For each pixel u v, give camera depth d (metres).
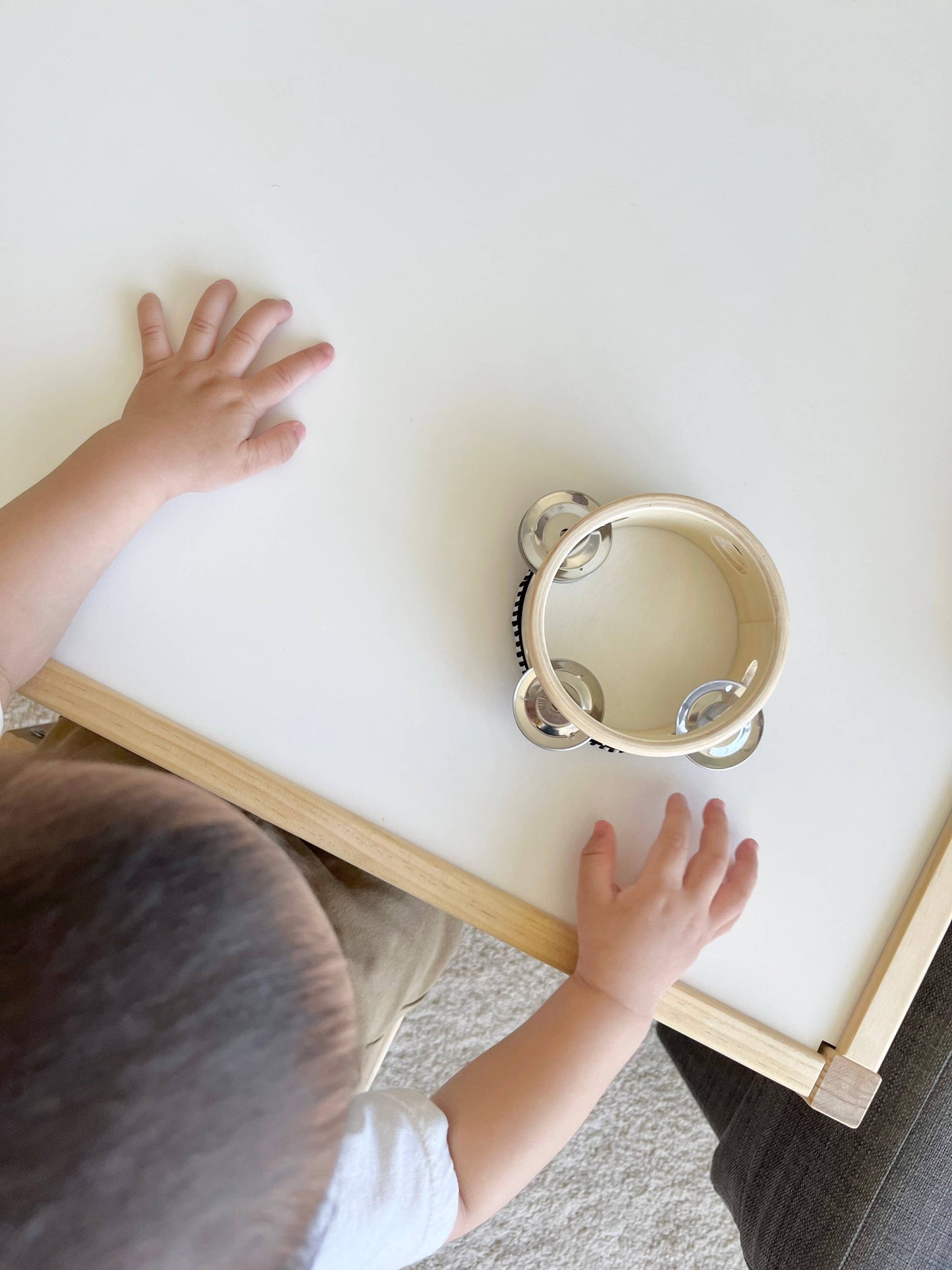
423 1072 1.14
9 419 0.60
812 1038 0.59
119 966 0.29
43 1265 0.27
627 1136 1.16
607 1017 0.58
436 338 0.59
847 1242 0.68
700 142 0.58
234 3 0.59
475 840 0.59
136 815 0.32
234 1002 0.30
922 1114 0.68
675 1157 1.16
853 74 0.57
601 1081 0.59
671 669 0.59
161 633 0.59
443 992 1.16
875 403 0.58
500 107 0.58
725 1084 0.87
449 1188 0.57
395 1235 0.55
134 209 0.59
